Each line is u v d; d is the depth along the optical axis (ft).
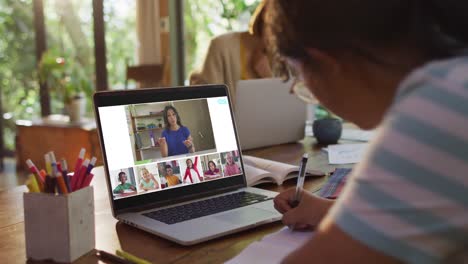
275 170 4.73
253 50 8.21
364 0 1.69
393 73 1.82
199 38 15.71
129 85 16.52
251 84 6.09
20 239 3.19
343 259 1.63
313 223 3.25
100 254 2.91
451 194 1.47
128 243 3.12
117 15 16.19
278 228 3.43
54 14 16.80
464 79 1.54
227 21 15.19
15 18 17.51
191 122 4.04
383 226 1.54
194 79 8.35
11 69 17.76
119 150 3.59
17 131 15.16
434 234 1.49
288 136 6.73
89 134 12.66
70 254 2.80
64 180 2.80
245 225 3.31
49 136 13.35
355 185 1.66
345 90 1.96
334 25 1.75
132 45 16.31
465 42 1.75
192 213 3.56
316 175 4.86
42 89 16.98
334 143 6.71
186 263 2.84
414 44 1.74
